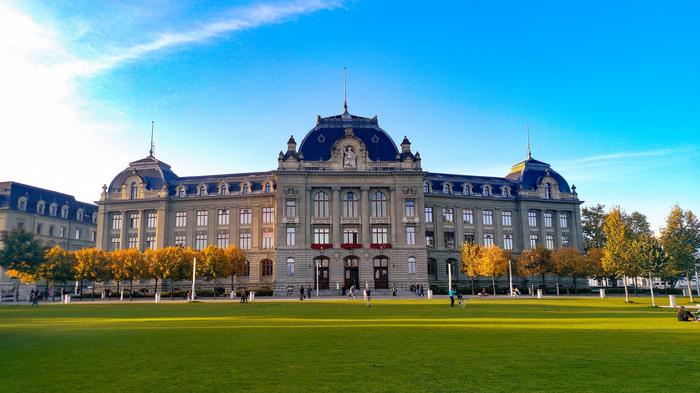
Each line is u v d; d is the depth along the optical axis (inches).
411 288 3769.7
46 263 3644.2
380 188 3991.1
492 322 1334.9
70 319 1561.3
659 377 621.0
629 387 571.8
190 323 1357.0
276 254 3796.8
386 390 563.2
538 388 568.4
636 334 1035.3
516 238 4800.7
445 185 4667.8
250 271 4296.3
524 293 4303.6
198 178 4635.8
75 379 629.0
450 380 608.4
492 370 663.8
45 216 4950.8
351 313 1732.3
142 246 4439.0
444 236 4581.7
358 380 611.2
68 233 5231.3
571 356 764.6
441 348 847.1
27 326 1305.4
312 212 3924.7
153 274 3757.4
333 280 3799.2
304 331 1113.4
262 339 975.6
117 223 4562.0
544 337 987.9
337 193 3934.5
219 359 755.4
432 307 2091.5
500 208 4813.0
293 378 623.8
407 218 3909.9
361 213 3927.2
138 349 858.1
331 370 669.3
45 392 567.2
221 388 577.3
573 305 2230.6
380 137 4143.7
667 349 828.6
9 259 3388.3
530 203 4822.8
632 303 2429.9
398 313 1721.2
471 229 4680.1
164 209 4446.4
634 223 4975.4
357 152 3993.6
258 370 673.0
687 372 649.0
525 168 4992.6
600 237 5039.4
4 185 4714.6
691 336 1000.2
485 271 3836.1
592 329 1138.7
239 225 4399.6
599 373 644.1
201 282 4259.4
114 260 3784.5
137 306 2432.3
